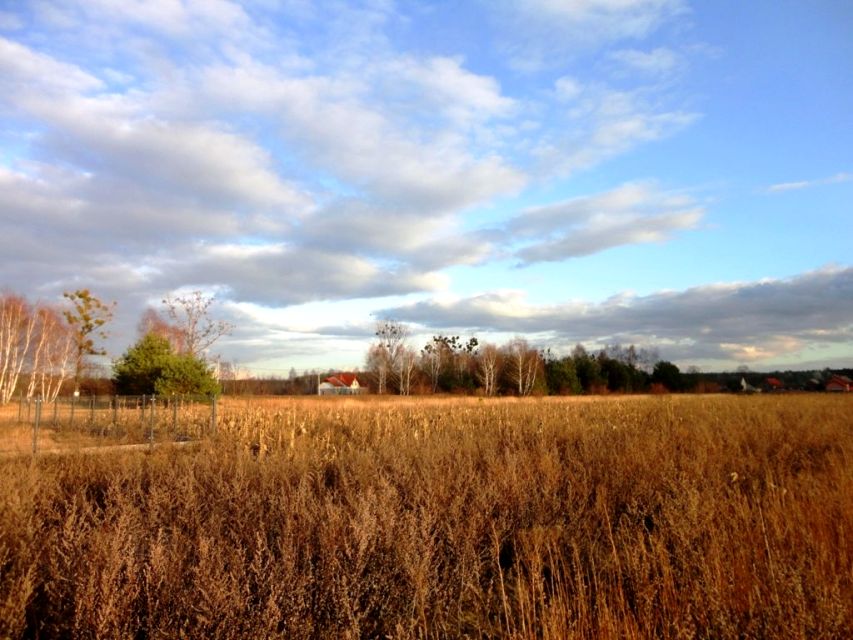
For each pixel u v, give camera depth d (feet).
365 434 54.54
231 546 17.84
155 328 162.50
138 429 64.59
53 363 152.35
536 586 16.10
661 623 14.02
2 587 14.93
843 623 12.41
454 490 25.08
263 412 70.64
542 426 52.26
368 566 16.89
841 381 248.93
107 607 13.23
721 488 24.80
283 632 13.48
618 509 25.08
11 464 33.60
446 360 266.16
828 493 20.84
